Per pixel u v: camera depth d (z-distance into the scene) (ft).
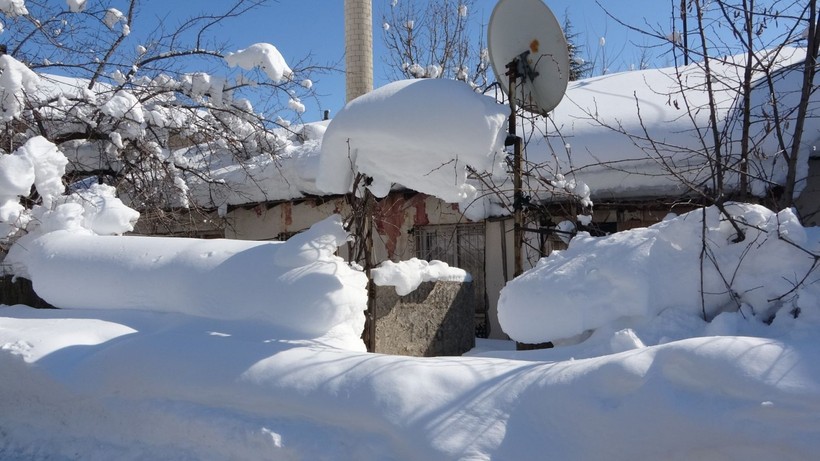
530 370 11.48
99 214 21.02
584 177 25.86
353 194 16.65
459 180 16.05
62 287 18.28
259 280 15.76
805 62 15.17
